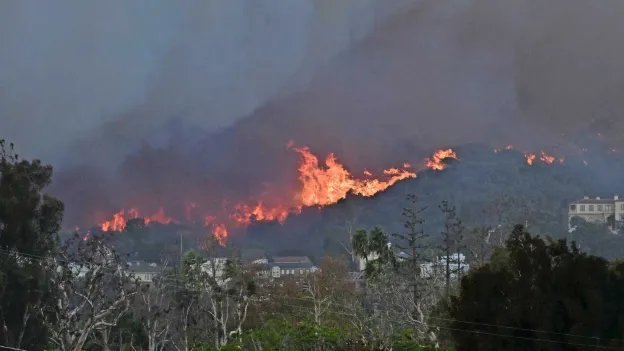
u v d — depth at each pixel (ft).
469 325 108.88
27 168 193.57
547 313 101.96
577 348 99.19
